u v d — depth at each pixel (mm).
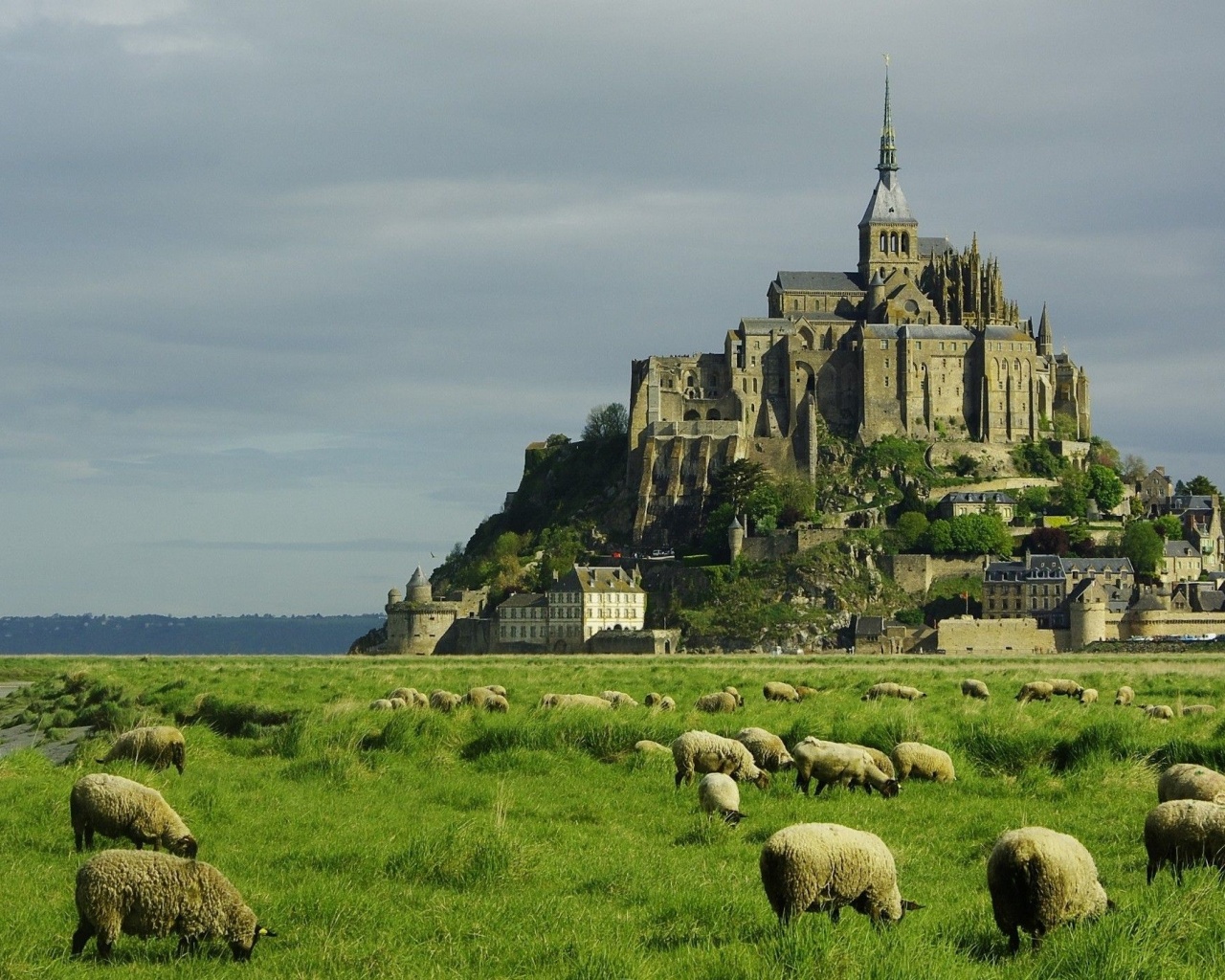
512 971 53938
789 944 52344
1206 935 54094
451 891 65688
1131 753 98500
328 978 53156
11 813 80312
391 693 153500
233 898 55438
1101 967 50594
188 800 84000
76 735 147875
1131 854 73812
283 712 139250
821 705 141500
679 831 80750
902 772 95250
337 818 82312
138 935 54844
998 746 100938
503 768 101812
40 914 60375
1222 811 62375
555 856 72188
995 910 55781
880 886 57094
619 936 57438
